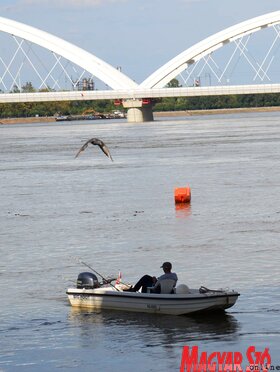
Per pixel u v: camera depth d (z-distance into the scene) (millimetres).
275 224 54188
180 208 63156
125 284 36719
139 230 53812
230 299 34062
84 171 97938
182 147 134875
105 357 30047
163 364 29266
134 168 99438
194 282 39094
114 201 68500
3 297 37906
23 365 29594
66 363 29656
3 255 47250
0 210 65750
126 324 33469
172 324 33250
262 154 114500
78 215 61469
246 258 43875
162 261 43938
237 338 31406
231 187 75688
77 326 33438
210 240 49312
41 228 56188
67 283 40094
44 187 81438
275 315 33688
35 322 34125
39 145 155125
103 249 47875
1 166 110062
